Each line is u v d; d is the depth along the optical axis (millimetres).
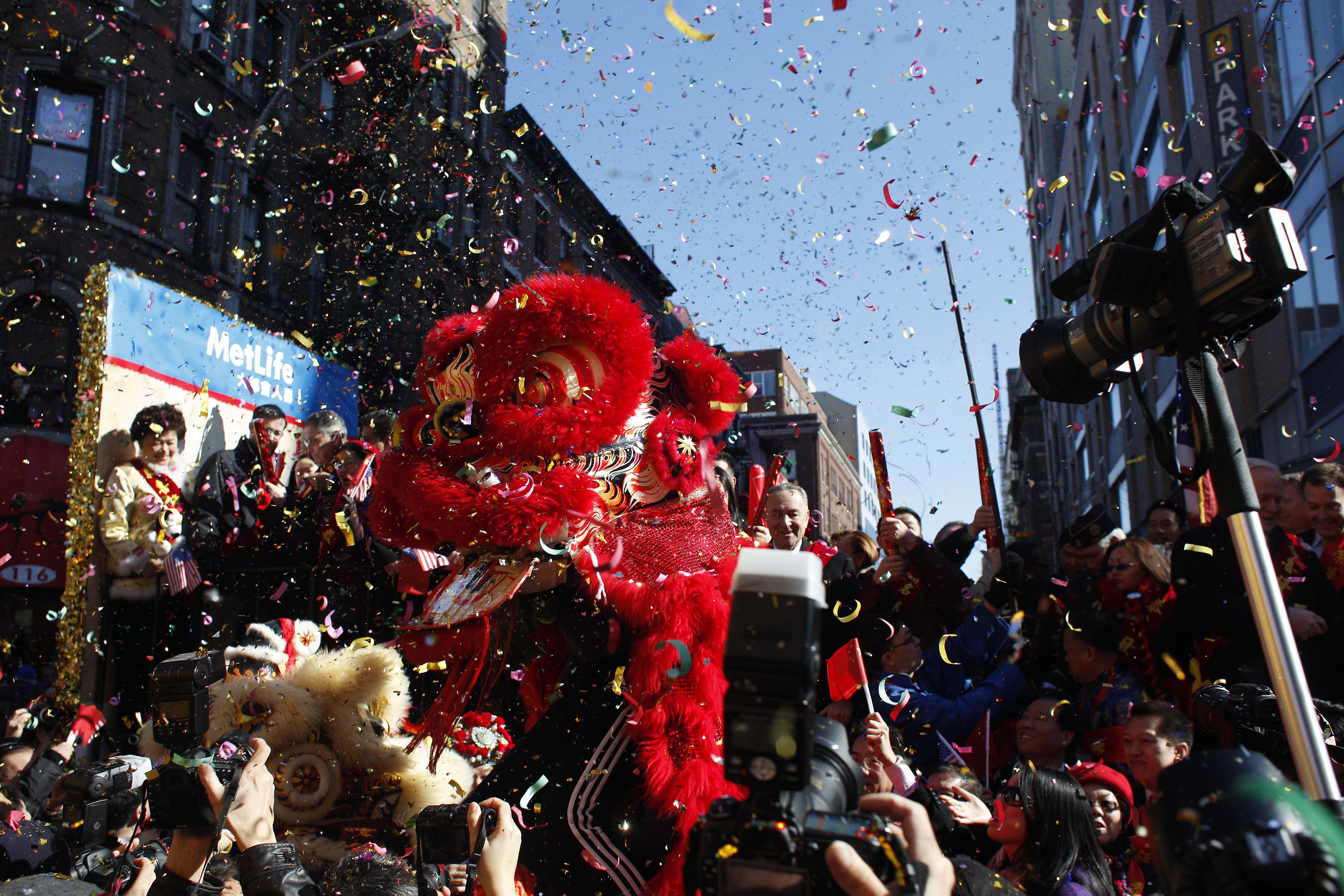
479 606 2270
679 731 2039
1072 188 23547
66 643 4469
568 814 2102
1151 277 1598
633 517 2363
